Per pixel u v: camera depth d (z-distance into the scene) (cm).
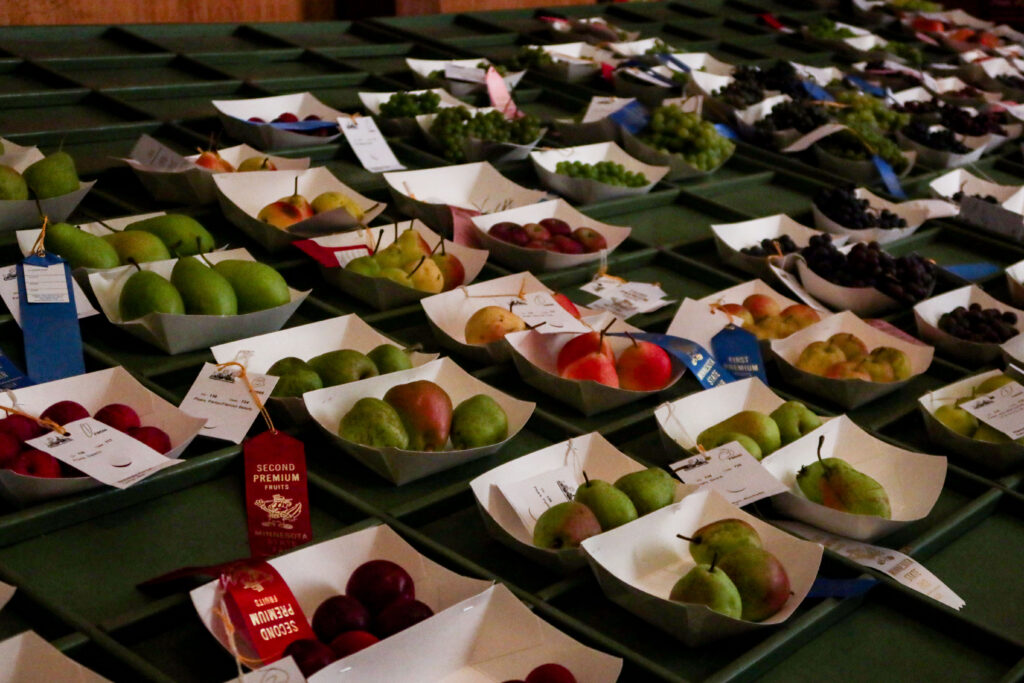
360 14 573
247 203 279
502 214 290
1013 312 282
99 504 169
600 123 383
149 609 146
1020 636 173
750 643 160
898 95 516
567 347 224
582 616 163
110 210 277
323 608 142
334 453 195
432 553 168
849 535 189
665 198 350
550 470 186
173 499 178
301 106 361
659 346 231
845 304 286
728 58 557
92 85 360
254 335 225
